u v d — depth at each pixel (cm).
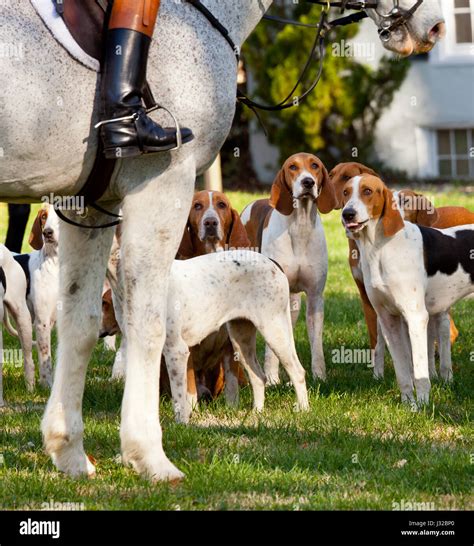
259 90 2497
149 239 582
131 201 580
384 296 812
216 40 596
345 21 676
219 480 611
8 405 870
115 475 621
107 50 552
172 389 771
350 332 1166
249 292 804
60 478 615
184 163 584
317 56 2439
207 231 899
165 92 573
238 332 816
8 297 902
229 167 2684
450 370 920
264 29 2484
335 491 604
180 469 629
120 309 801
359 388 900
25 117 537
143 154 566
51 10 548
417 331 811
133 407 593
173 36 576
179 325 763
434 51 2572
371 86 2453
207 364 852
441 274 838
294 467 639
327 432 744
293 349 820
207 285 783
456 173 2605
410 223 834
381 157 2606
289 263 945
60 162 559
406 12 645
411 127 2595
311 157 938
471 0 2547
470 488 611
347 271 1638
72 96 551
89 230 610
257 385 826
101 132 554
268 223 973
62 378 618
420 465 656
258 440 724
